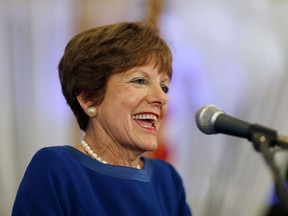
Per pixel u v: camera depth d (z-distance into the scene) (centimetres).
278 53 546
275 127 545
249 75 548
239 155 546
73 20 512
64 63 248
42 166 229
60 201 223
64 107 511
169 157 525
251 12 548
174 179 292
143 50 237
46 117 506
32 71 499
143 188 251
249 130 207
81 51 241
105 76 238
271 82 548
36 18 498
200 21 542
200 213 548
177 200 286
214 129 218
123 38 238
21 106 498
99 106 245
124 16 522
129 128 239
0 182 496
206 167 545
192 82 541
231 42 548
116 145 248
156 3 523
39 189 223
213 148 545
